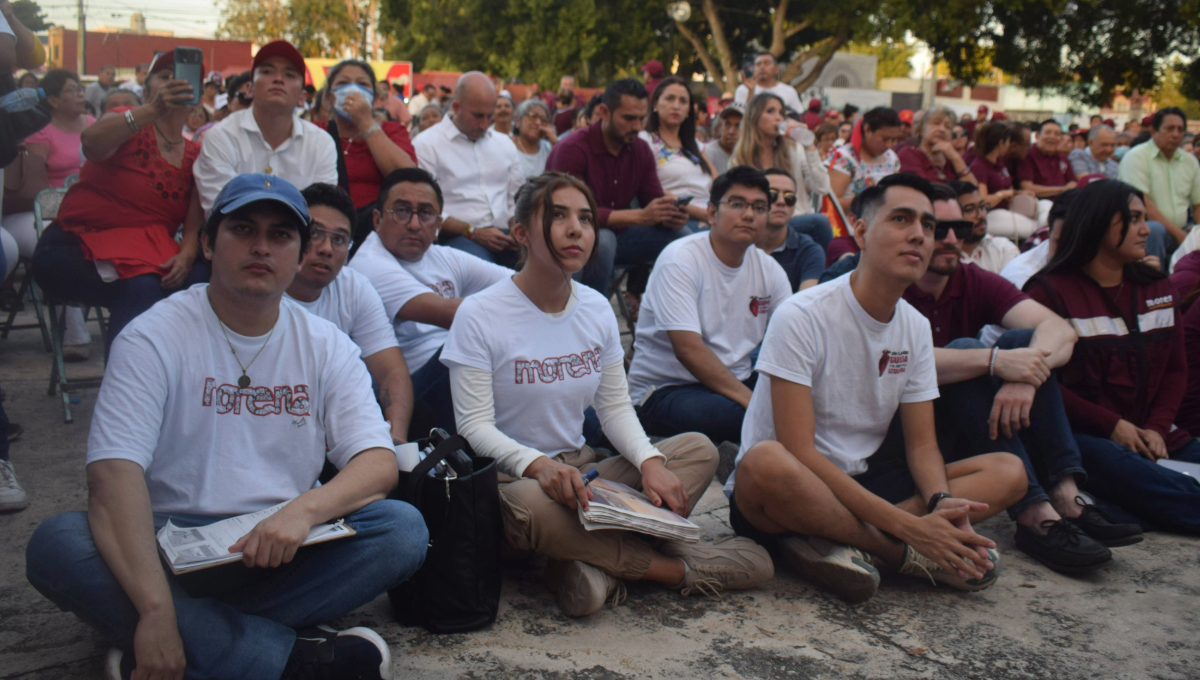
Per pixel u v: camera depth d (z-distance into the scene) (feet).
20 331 20.29
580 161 17.65
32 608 8.43
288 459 7.79
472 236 16.88
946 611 9.09
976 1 75.25
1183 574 10.16
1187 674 7.92
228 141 13.60
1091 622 8.90
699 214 19.04
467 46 96.89
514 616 8.68
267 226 7.27
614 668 7.72
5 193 17.98
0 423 10.99
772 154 20.61
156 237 13.17
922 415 9.93
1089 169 35.42
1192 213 26.58
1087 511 10.46
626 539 8.83
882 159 23.18
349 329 10.97
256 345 7.63
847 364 9.62
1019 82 83.97
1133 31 76.59
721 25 89.97
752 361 13.50
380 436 7.89
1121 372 12.27
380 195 12.50
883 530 9.11
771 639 8.36
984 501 9.72
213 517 7.49
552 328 9.62
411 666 7.61
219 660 6.82
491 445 9.08
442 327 11.91
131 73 77.97
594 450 10.91
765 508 9.34
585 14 89.20
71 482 11.68
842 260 14.20
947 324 12.20
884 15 82.33
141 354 7.14
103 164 12.90
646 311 13.20
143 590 6.49
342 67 16.34
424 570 8.16
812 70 88.48
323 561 7.46
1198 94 80.02
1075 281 12.46
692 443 10.05
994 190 26.78
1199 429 13.26
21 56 12.79
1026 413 10.23
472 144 17.58
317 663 7.00
